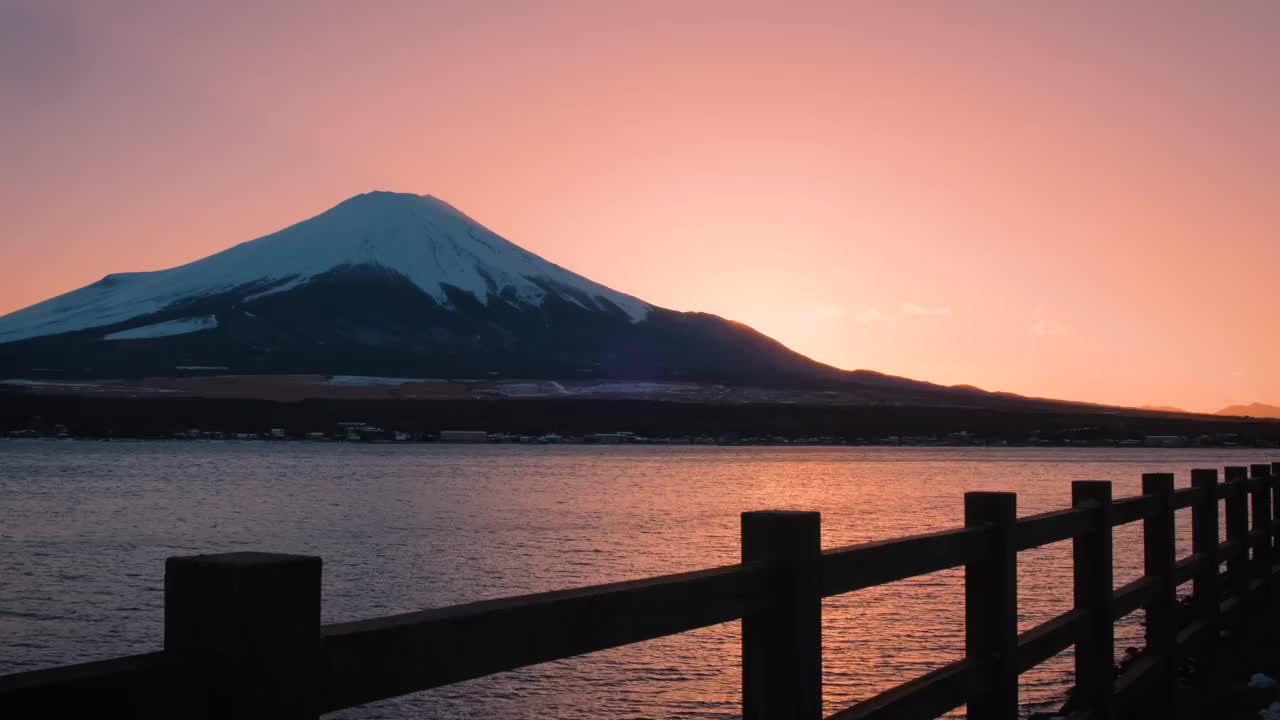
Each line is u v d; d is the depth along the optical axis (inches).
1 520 2381.9
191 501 3011.8
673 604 124.0
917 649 793.6
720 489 3599.9
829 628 872.9
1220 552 385.1
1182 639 345.4
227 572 78.6
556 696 689.6
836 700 644.7
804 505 2696.9
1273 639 441.1
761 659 144.0
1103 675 257.0
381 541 1838.1
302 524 2253.9
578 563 1489.9
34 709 68.3
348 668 87.0
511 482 4121.6
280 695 80.5
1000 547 200.5
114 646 922.1
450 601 1144.2
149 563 1560.0
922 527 2016.5
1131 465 6323.8
